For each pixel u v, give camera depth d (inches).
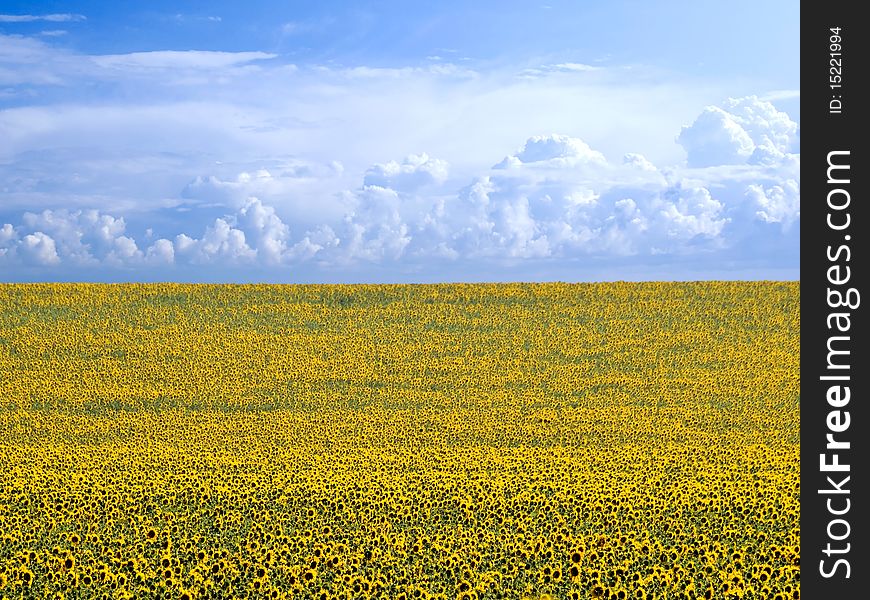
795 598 523.2
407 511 795.4
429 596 522.3
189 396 1546.5
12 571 557.0
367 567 605.0
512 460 1135.0
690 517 772.6
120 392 1562.5
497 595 542.3
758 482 900.0
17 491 888.9
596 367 1743.4
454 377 1676.9
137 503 834.2
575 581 558.3
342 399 1537.9
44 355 1777.8
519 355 1823.3
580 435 1314.0
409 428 1359.5
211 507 829.2
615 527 743.1
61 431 1336.1
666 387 1608.0
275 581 564.4
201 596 535.5
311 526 755.4
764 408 1469.0
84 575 558.9
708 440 1274.6
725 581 541.3
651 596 520.4
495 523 760.3
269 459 1152.2
